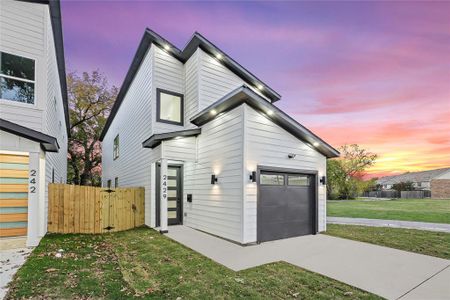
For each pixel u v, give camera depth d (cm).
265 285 386
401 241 699
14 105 646
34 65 682
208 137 799
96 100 2198
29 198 600
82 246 618
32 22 686
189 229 838
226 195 698
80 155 2369
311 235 782
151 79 932
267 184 703
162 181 786
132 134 1184
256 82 1104
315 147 841
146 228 873
